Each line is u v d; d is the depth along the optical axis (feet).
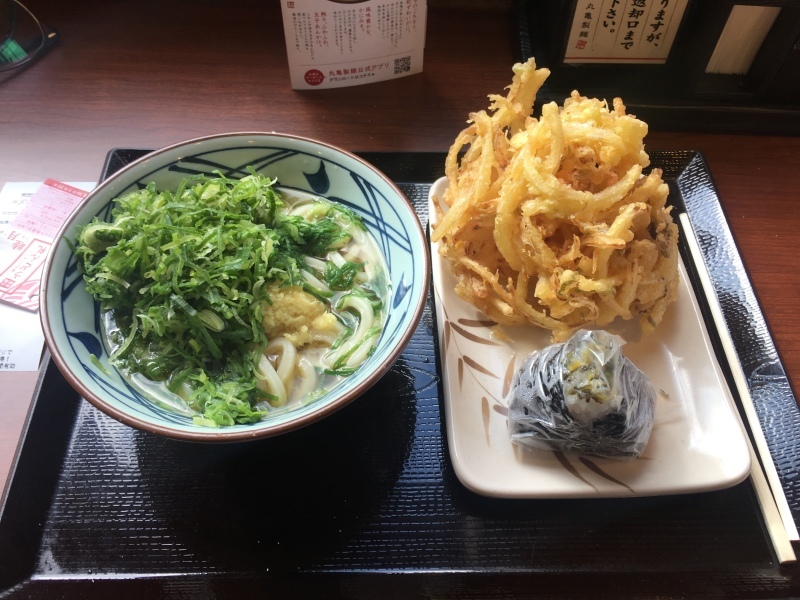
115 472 0.99
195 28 1.74
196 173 1.14
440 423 1.06
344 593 0.91
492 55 1.72
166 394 0.97
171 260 0.98
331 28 1.48
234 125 1.53
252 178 1.12
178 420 0.90
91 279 0.98
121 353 0.97
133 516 0.95
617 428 0.92
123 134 1.50
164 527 0.94
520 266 1.12
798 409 1.09
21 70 1.61
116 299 0.99
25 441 1.00
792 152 1.54
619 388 0.92
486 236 1.17
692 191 1.40
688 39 1.45
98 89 1.58
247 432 0.80
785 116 1.53
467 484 0.96
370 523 0.96
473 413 1.04
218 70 1.65
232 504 0.96
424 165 1.43
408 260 1.04
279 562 0.92
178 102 1.57
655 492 0.96
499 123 1.20
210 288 0.98
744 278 1.26
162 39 1.70
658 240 1.13
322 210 1.17
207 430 0.81
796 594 0.92
